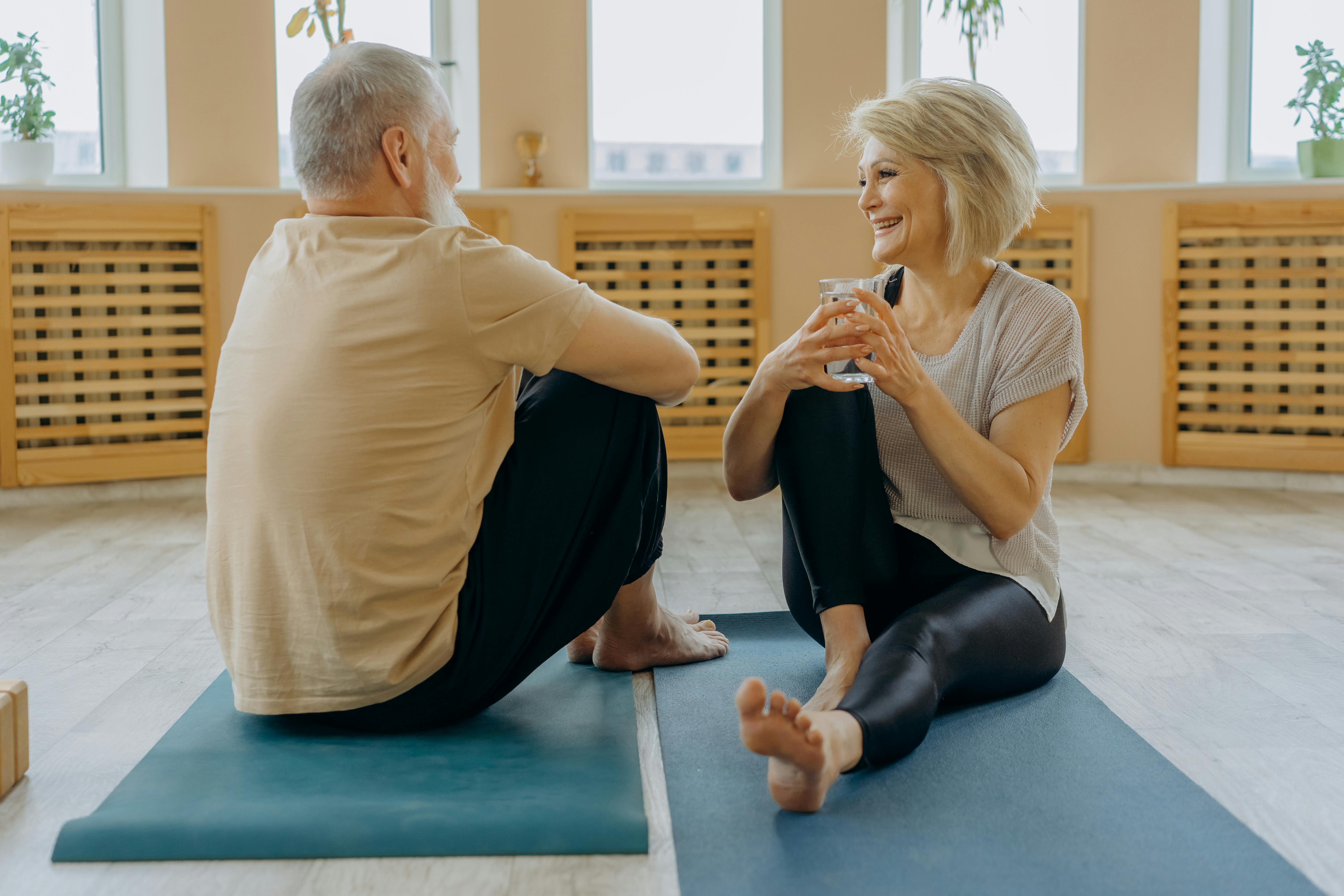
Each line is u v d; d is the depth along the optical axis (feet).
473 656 4.31
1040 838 3.57
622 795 3.81
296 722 4.53
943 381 4.92
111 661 5.74
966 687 4.54
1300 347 11.46
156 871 3.48
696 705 4.83
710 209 12.31
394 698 4.29
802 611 5.00
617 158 13.42
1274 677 5.30
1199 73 12.01
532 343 4.05
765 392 4.59
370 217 4.14
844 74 12.52
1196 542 8.78
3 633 6.32
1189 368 11.85
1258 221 11.44
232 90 11.82
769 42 13.33
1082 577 7.56
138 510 10.74
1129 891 3.23
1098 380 12.09
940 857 3.45
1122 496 11.18
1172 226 11.68
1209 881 3.29
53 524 9.93
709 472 12.78
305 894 3.33
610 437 4.40
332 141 4.10
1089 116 12.21
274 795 3.82
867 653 4.20
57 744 4.56
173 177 11.76
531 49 12.45
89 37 12.39
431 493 4.05
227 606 4.24
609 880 3.39
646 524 4.87
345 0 11.88
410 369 3.93
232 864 3.53
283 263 4.07
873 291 4.35
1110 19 12.09
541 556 4.32
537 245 12.22
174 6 11.62
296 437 3.93
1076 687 5.04
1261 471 11.64
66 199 10.98
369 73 4.12
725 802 3.87
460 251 3.95
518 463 4.29
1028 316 4.75
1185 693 5.07
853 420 4.62
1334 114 11.93
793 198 12.37
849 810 3.79
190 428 11.71
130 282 11.30
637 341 4.19
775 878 3.34
